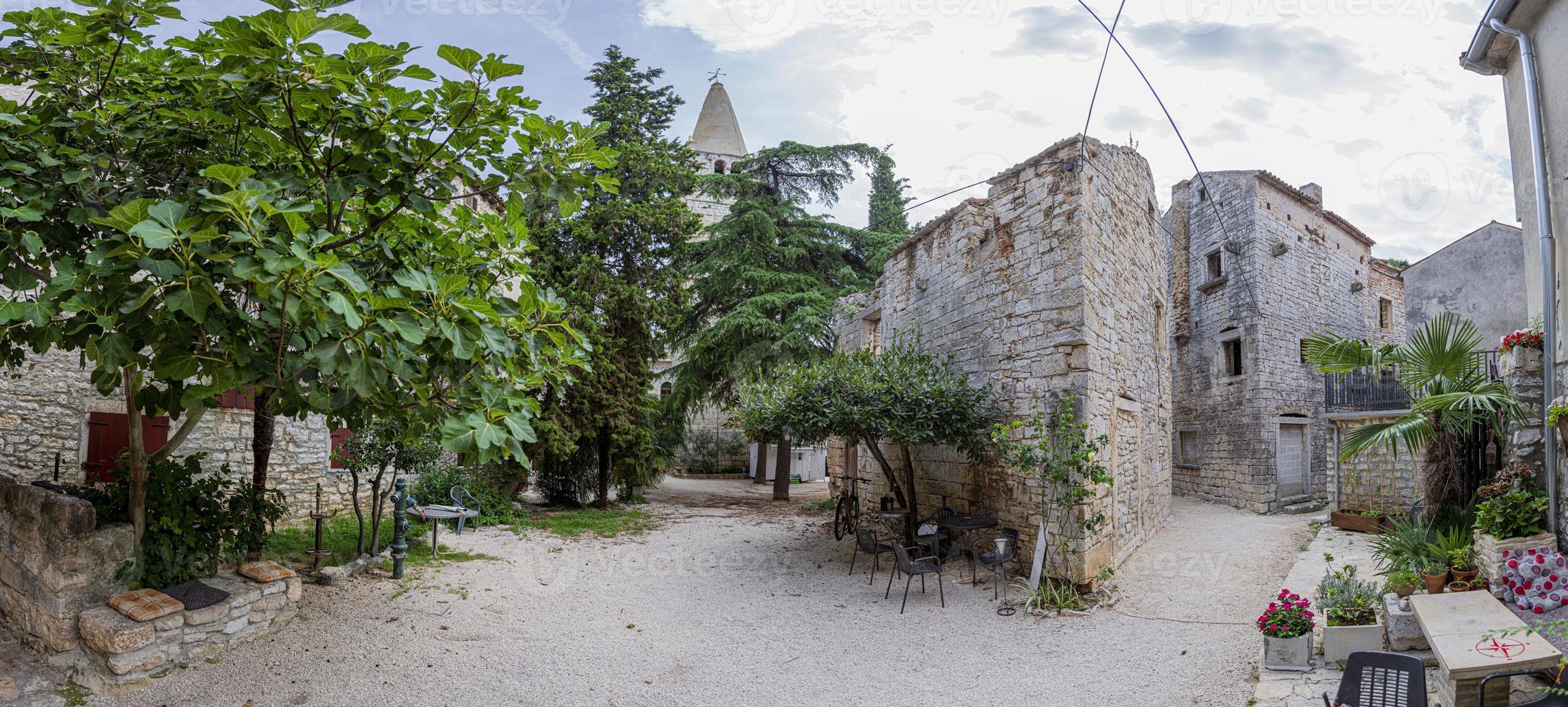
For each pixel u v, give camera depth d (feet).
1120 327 34.01
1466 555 19.51
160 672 17.34
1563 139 18.28
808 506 54.13
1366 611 18.52
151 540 19.04
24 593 18.67
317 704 16.80
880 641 22.84
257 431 23.73
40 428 28.17
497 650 20.81
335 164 15.76
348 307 12.27
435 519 31.45
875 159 64.64
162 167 17.02
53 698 16.11
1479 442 23.80
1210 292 55.52
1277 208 53.26
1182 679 18.67
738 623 24.48
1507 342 21.83
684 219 54.34
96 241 15.57
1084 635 22.95
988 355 33.17
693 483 77.66
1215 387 54.60
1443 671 14.24
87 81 17.37
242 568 20.92
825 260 65.00
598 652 21.20
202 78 14.57
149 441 30.17
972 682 19.48
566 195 16.66
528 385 18.48
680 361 68.33
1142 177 39.96
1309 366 54.29
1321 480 54.29
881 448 42.70
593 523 43.29
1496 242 45.57
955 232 36.58
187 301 12.34
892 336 43.75
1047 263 29.40
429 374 15.90
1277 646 18.01
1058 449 27.61
